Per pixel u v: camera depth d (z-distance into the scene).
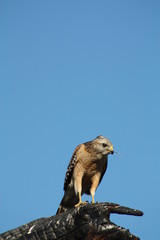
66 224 10.16
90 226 9.98
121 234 10.16
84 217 10.05
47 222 10.45
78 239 10.23
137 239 10.41
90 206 10.28
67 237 10.16
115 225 10.27
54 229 10.19
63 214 10.55
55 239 10.15
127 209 11.27
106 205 10.93
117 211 11.20
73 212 10.34
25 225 10.66
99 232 10.06
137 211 11.35
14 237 10.27
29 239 10.20
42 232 10.22
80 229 10.06
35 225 10.53
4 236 10.35
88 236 10.15
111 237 10.20
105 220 10.27
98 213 10.38
